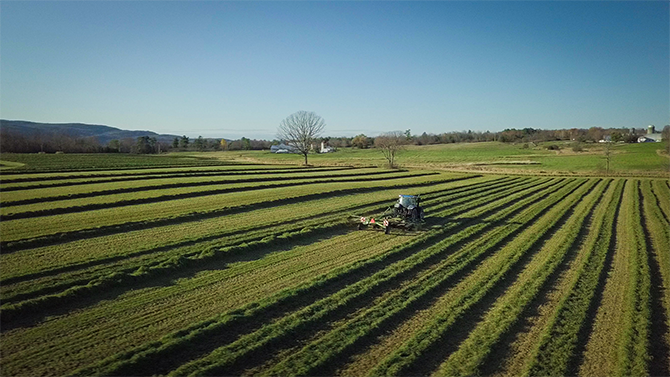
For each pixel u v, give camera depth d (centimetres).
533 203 4178
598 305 1536
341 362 1085
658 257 2239
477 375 1041
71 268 1603
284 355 1101
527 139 19225
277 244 2195
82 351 1056
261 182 4662
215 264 1825
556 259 2069
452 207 3678
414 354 1118
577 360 1148
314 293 1521
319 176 5619
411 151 15350
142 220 2444
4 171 4409
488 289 1625
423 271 1831
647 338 1273
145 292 1471
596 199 4581
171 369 1006
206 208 2930
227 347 1100
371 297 1513
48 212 2583
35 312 1270
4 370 958
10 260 1675
